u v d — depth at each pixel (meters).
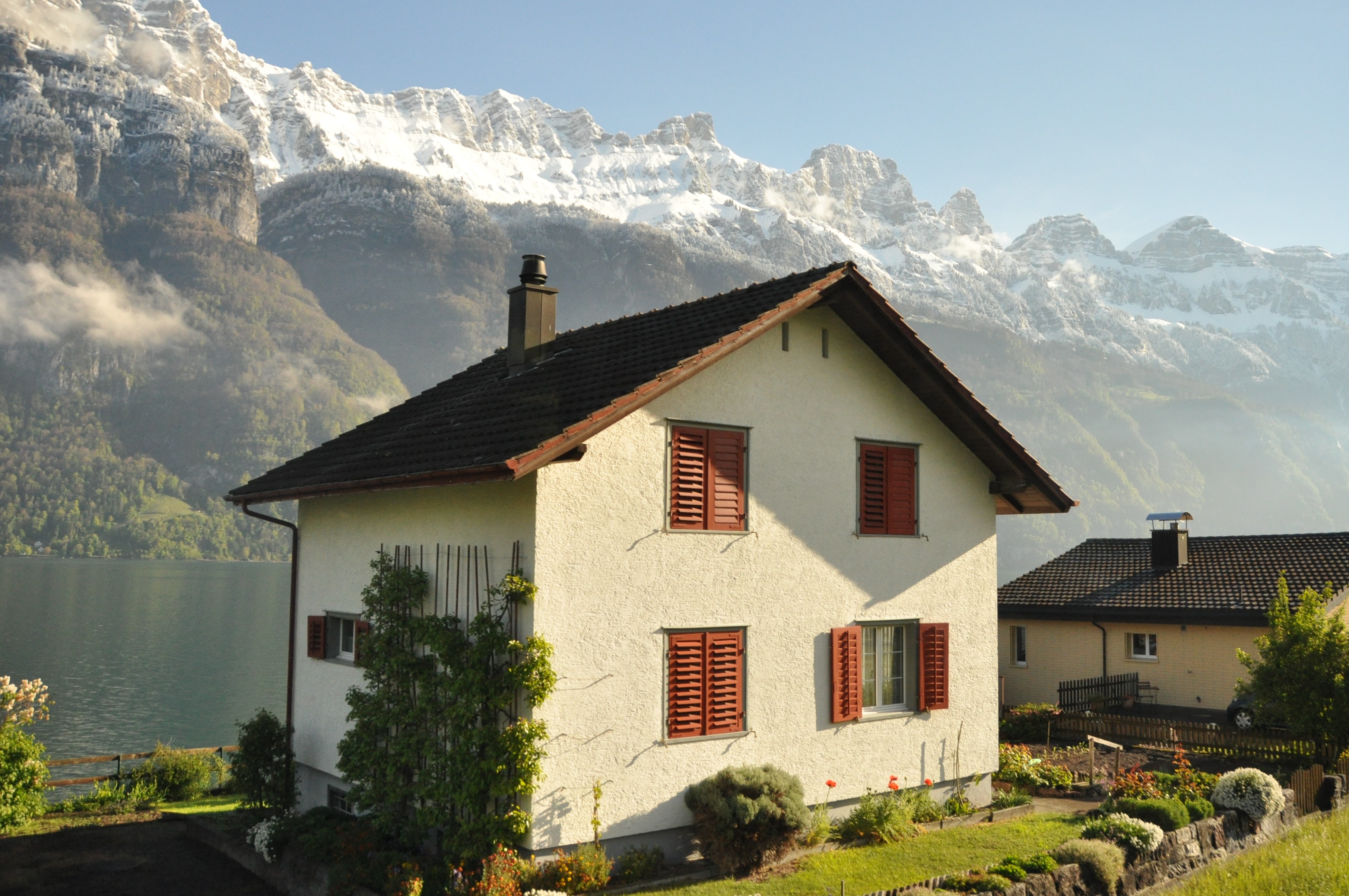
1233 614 25.97
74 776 35.91
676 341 13.77
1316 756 19.59
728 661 13.20
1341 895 12.37
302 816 14.26
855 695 14.45
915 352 14.84
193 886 13.38
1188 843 13.98
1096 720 23.72
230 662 75.44
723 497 13.35
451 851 11.75
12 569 190.50
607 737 12.00
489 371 17.56
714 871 12.16
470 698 11.57
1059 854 12.62
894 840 13.60
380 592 13.54
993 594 16.61
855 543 14.78
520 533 11.75
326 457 16.69
